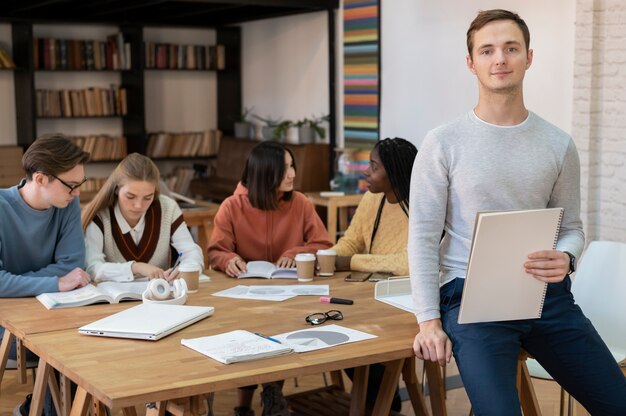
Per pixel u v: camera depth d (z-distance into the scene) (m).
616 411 2.55
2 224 3.23
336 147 7.96
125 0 7.77
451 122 2.59
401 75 6.98
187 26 9.42
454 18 6.35
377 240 3.88
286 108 8.88
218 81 9.91
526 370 2.94
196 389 2.17
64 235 3.39
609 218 5.28
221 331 2.70
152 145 9.41
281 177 3.96
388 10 7.08
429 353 2.49
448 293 2.59
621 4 5.10
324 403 3.75
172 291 3.16
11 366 3.19
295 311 2.97
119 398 2.07
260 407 4.18
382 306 3.04
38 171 3.19
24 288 3.17
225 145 9.41
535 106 5.75
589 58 5.25
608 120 5.25
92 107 8.98
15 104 8.77
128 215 3.65
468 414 4.09
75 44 8.79
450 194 2.58
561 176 2.59
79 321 2.83
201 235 5.89
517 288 2.46
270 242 4.05
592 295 3.36
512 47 2.47
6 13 8.22
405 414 4.09
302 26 8.45
